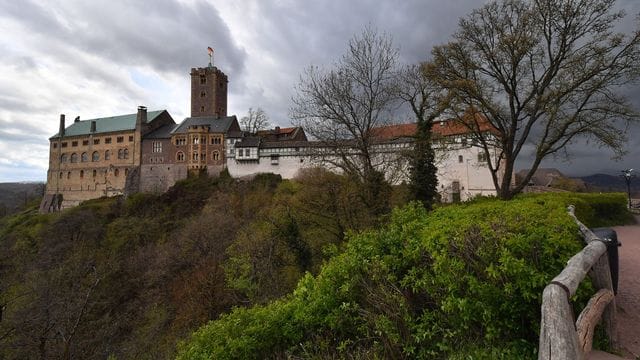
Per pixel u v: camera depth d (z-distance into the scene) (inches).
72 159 3238.2
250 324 205.3
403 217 279.3
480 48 762.2
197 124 2935.5
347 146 654.5
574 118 689.0
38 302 815.1
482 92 760.3
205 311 912.9
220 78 3267.7
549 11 698.8
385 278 191.0
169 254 1320.1
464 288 158.1
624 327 190.5
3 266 1304.1
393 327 168.6
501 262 148.3
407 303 180.2
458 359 143.6
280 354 197.2
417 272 186.5
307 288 221.6
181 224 1950.1
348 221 610.5
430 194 806.5
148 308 1085.8
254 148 2655.0
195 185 2610.7
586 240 171.6
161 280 1238.9
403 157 701.9
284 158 2578.7
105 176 3063.5
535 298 138.6
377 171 649.0
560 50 704.4
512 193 738.2
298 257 680.4
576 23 689.0
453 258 161.0
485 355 138.9
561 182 2341.3
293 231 685.3
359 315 190.9
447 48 767.7
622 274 303.4
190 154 2815.0
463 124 820.0
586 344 120.9
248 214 1545.3
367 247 213.2
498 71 758.5
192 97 3213.6
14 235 2268.7
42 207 3253.0
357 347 184.7
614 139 675.4
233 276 865.5
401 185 796.6
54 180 3289.9
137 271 1348.4
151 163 2930.6
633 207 1283.2
